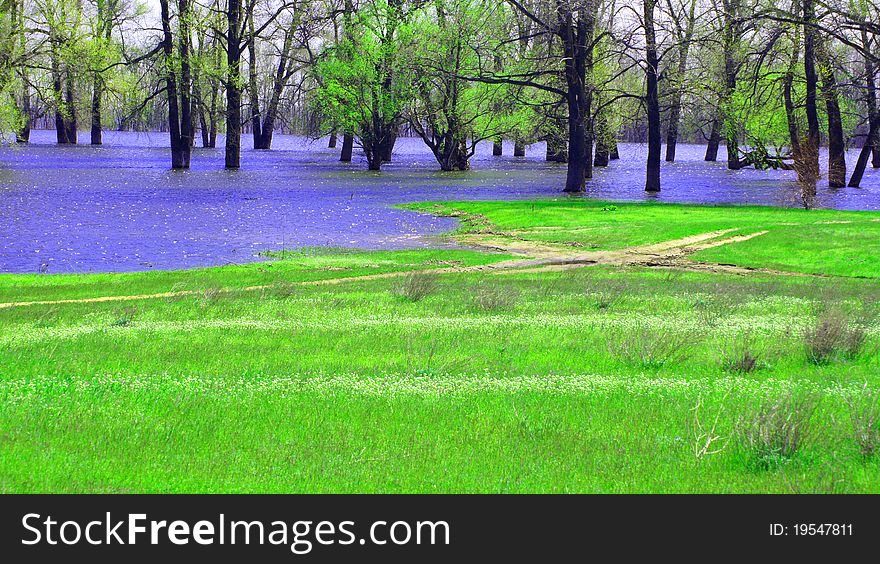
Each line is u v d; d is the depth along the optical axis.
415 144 145.12
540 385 12.02
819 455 8.97
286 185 57.97
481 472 8.70
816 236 32.28
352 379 12.41
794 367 13.42
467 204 46.91
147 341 15.87
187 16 66.94
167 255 31.00
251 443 9.52
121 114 75.62
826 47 51.44
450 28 66.69
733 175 73.62
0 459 8.77
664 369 13.30
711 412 10.60
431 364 13.53
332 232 37.34
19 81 65.06
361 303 20.75
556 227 38.12
